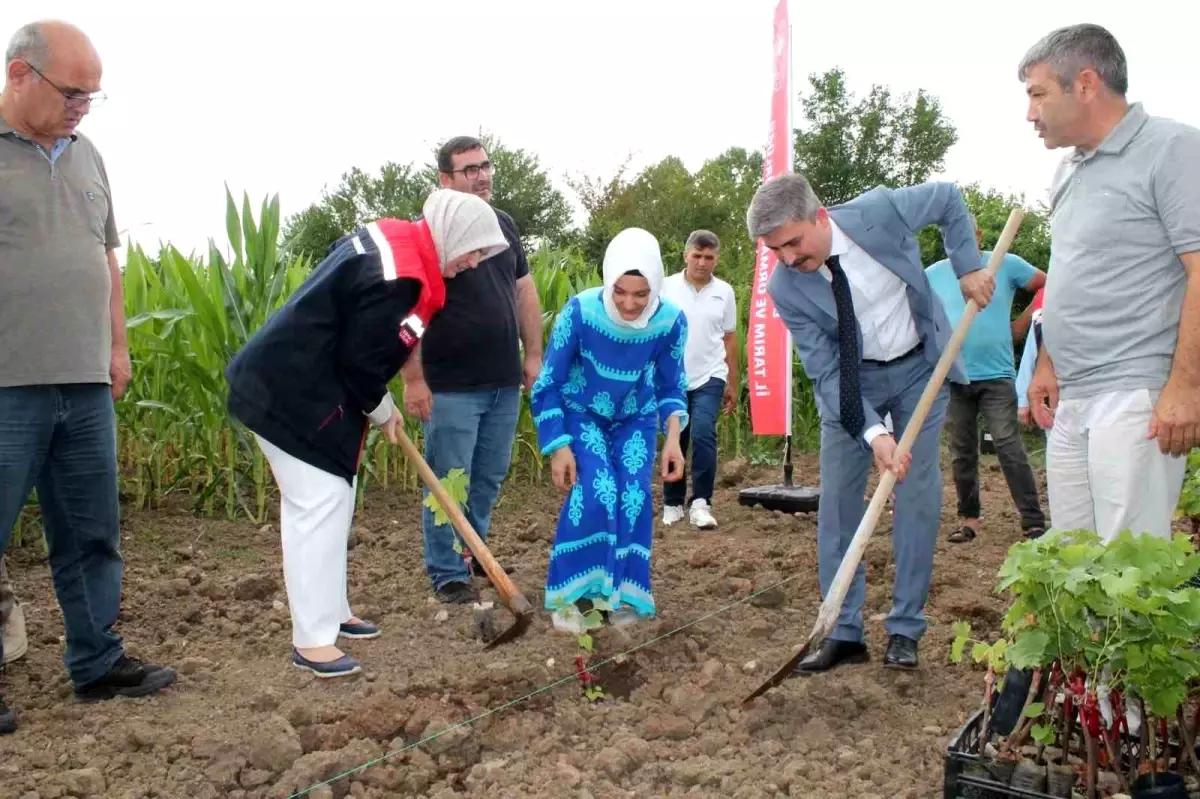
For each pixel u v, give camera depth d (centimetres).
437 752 314
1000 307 587
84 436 342
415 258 342
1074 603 247
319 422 353
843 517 395
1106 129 309
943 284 601
